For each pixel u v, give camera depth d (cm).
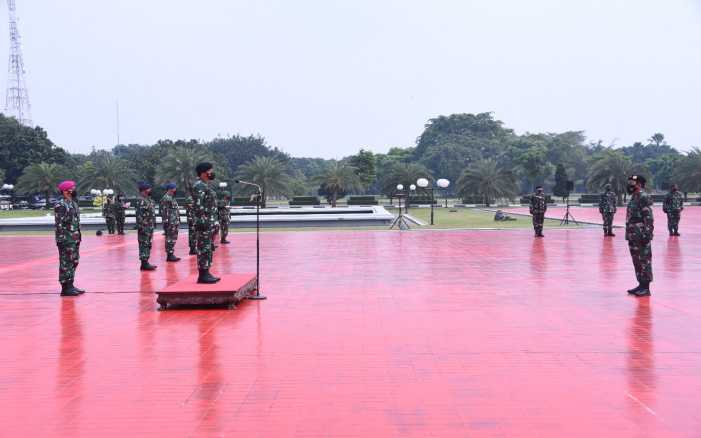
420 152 13700
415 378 604
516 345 729
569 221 3444
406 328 825
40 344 763
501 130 13762
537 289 1146
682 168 6172
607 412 507
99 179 6294
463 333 793
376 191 11675
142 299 1094
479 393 557
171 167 6047
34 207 6869
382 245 2095
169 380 606
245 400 545
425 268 1472
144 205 1491
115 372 637
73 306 1030
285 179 5888
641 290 1069
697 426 476
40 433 479
